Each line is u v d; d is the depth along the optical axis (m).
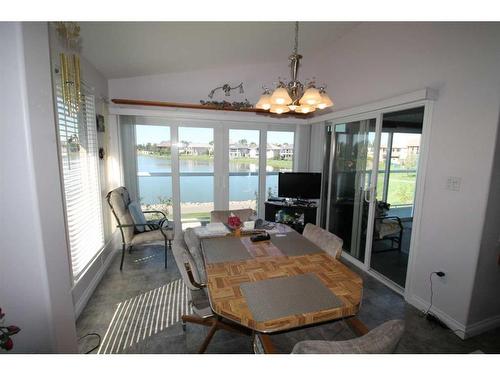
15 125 1.17
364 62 2.97
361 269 3.19
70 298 1.55
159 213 3.77
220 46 2.97
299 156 4.27
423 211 2.27
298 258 1.73
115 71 3.17
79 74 2.16
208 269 1.56
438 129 2.11
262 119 3.97
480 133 1.81
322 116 3.72
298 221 3.79
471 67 1.85
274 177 4.31
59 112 2.05
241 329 1.78
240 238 2.11
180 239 1.89
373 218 3.01
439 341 1.95
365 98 2.98
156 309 2.31
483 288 1.95
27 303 1.30
